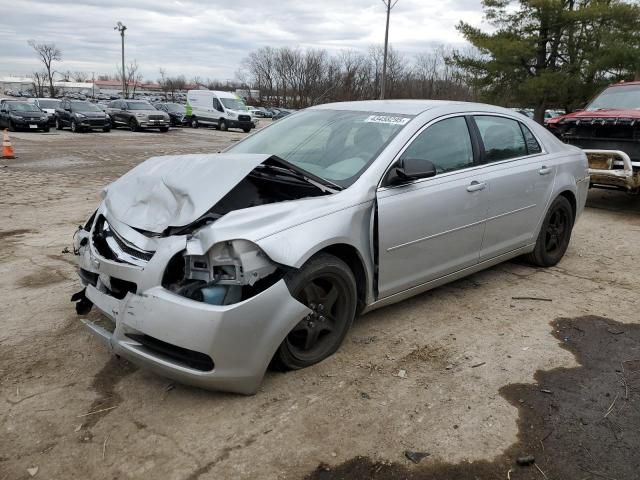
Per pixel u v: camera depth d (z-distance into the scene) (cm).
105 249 330
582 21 2053
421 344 378
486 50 2192
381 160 372
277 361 327
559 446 274
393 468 258
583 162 564
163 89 10938
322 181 358
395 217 366
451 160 420
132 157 1603
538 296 470
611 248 628
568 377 338
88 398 309
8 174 1174
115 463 258
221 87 12094
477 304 449
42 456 262
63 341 373
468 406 306
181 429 283
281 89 7519
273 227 302
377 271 363
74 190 978
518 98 2220
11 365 342
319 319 339
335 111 458
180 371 285
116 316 305
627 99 903
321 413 297
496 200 446
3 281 482
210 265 288
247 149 444
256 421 289
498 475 255
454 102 457
